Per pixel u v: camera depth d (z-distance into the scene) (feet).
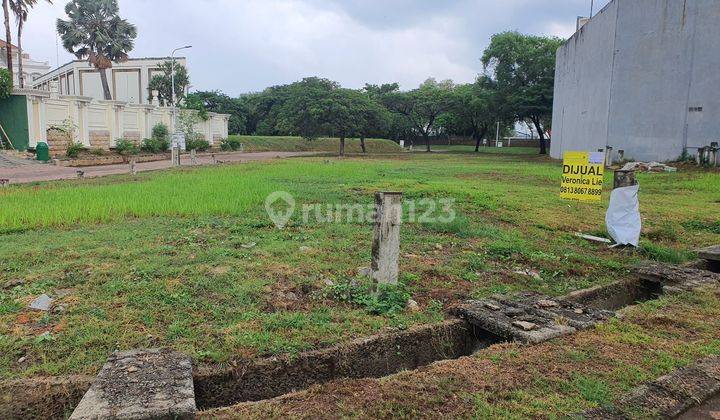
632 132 80.02
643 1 76.79
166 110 126.82
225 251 21.06
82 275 17.47
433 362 12.85
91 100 103.19
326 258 20.83
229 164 81.87
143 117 118.52
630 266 21.29
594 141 91.20
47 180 56.18
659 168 68.18
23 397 10.27
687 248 25.91
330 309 15.19
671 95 73.77
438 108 167.94
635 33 78.48
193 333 13.00
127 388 9.77
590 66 94.02
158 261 19.31
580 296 18.12
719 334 13.85
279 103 204.85
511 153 152.46
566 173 37.86
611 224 26.22
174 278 17.37
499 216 33.09
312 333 13.28
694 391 10.71
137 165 92.32
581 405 10.11
